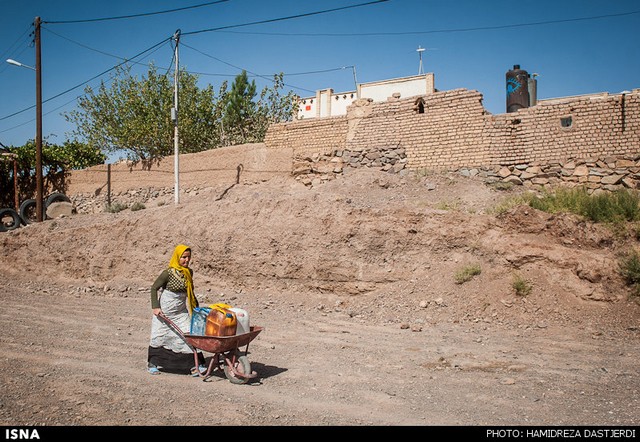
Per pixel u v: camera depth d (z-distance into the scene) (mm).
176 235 16641
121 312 12766
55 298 15305
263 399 6211
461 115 16641
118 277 17250
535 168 15273
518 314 10891
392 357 8406
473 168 16281
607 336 9523
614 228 11523
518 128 15719
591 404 6070
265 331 10539
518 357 8336
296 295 13789
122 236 17906
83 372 7262
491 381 7035
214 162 22297
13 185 31875
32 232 20297
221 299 13992
